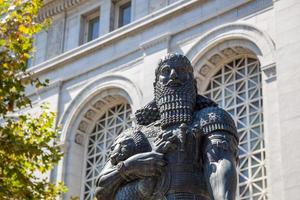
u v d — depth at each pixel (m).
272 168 21.16
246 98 23.66
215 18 25.83
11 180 15.02
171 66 4.81
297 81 21.94
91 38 31.50
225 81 24.73
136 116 4.95
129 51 28.42
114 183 4.61
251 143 22.58
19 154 15.22
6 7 17.55
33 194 15.80
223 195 4.19
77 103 29.47
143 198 4.52
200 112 4.64
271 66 22.92
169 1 28.09
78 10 32.25
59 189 16.55
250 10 24.84
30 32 17.17
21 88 15.57
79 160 28.67
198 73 25.30
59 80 30.56
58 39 32.25
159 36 27.22
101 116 29.31
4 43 16.16
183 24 26.69
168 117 4.64
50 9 33.06
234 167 4.34
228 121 4.56
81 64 30.23
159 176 4.50
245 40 24.39
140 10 28.98
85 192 27.86
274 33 23.64
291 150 20.92
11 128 15.98
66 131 29.06
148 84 26.77
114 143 4.84
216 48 25.22
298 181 20.30
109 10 30.67
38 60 32.41
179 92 4.73
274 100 22.28
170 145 4.47
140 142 4.70
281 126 21.50
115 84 28.28
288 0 23.69
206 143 4.47
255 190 21.59
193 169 4.47
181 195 4.40
